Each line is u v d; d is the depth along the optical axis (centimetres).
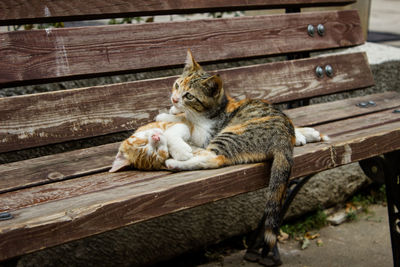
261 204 301
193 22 254
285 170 186
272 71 276
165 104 242
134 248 261
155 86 240
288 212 315
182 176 181
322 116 265
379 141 221
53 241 141
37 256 233
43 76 213
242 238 309
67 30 220
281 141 195
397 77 365
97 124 223
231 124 217
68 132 216
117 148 226
